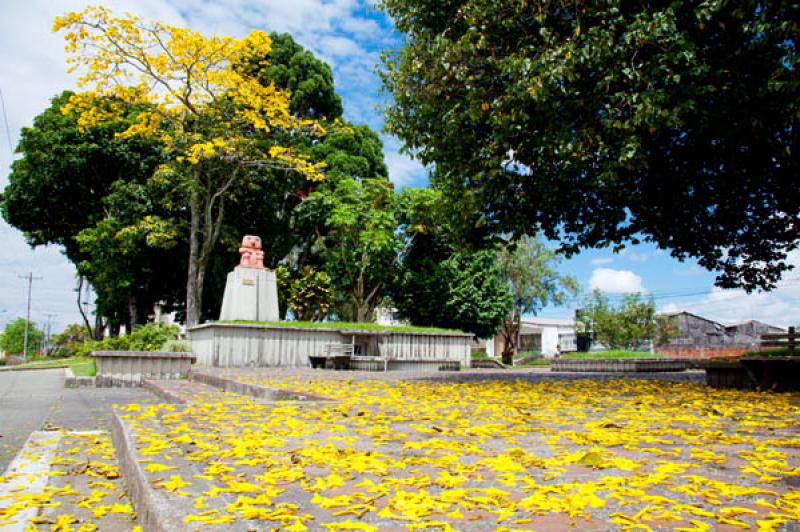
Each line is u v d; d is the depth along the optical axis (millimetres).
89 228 25250
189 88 20859
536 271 37750
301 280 26312
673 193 9656
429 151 9461
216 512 2115
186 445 3572
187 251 27125
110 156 25188
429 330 20797
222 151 21656
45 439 5039
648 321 34594
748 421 4637
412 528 1934
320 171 24391
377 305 33250
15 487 3330
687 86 6816
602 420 4617
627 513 2078
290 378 11078
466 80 8047
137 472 2830
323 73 29859
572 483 2514
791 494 2338
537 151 8016
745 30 6629
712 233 10227
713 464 2945
